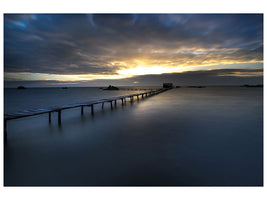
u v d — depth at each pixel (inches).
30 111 191.8
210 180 85.5
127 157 112.4
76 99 775.1
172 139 150.9
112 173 92.5
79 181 85.7
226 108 356.2
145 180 86.1
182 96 745.6
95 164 103.0
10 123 223.3
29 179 88.0
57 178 88.6
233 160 106.7
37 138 155.6
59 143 141.6
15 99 780.0
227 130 181.3
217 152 119.9
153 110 335.0
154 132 174.6
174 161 105.9
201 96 733.3
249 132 172.9
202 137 156.1
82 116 274.8
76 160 108.3
